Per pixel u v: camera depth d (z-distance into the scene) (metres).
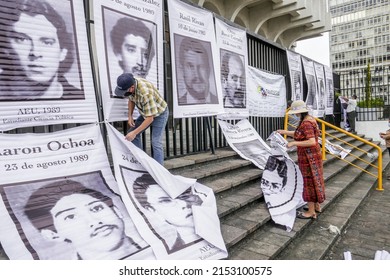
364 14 97.62
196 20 5.27
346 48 102.12
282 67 9.05
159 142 3.98
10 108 2.87
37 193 2.81
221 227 3.60
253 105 7.24
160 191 3.46
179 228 3.04
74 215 2.79
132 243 2.71
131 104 3.84
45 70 3.12
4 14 2.84
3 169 2.74
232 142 5.89
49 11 3.16
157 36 4.39
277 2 14.55
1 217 2.49
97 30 3.63
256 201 4.48
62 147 3.18
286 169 4.49
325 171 7.10
